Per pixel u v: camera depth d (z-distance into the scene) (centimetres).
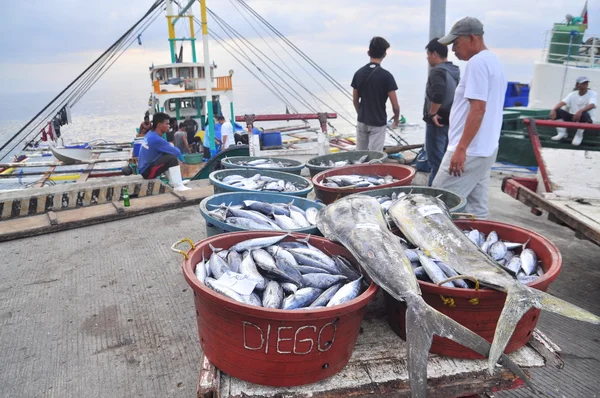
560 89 932
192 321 344
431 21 680
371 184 417
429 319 173
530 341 201
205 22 1221
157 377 282
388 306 214
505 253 241
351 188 384
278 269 218
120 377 282
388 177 460
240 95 15250
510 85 1109
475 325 190
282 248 239
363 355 195
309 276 218
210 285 194
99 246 502
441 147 580
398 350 199
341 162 546
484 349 168
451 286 201
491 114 358
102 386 274
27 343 319
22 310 364
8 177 1066
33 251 491
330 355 177
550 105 956
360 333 212
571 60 941
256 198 366
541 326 339
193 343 316
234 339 175
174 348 311
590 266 427
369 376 182
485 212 401
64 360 299
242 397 175
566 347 312
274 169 499
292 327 166
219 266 216
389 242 219
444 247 224
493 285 184
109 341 320
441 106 552
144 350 309
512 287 180
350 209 263
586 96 750
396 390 178
